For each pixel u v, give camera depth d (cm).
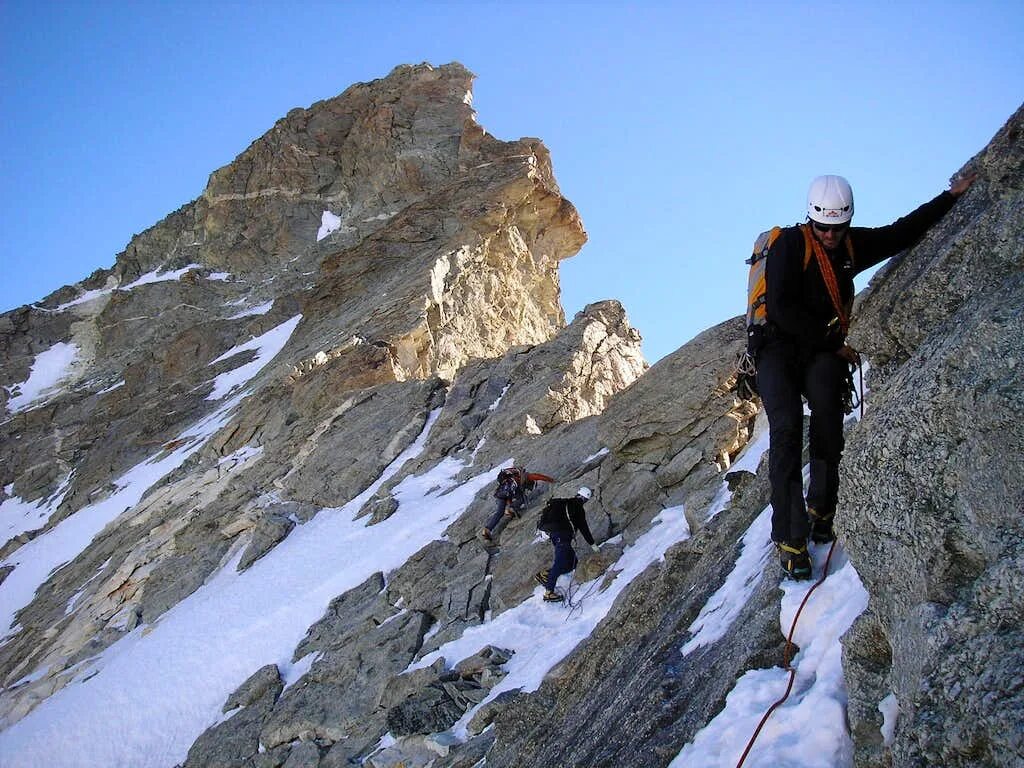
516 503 1805
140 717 1836
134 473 4225
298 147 7956
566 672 1106
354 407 3009
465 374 2905
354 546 2136
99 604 2612
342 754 1432
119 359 7200
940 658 400
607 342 2738
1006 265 493
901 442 463
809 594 575
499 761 1065
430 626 1642
